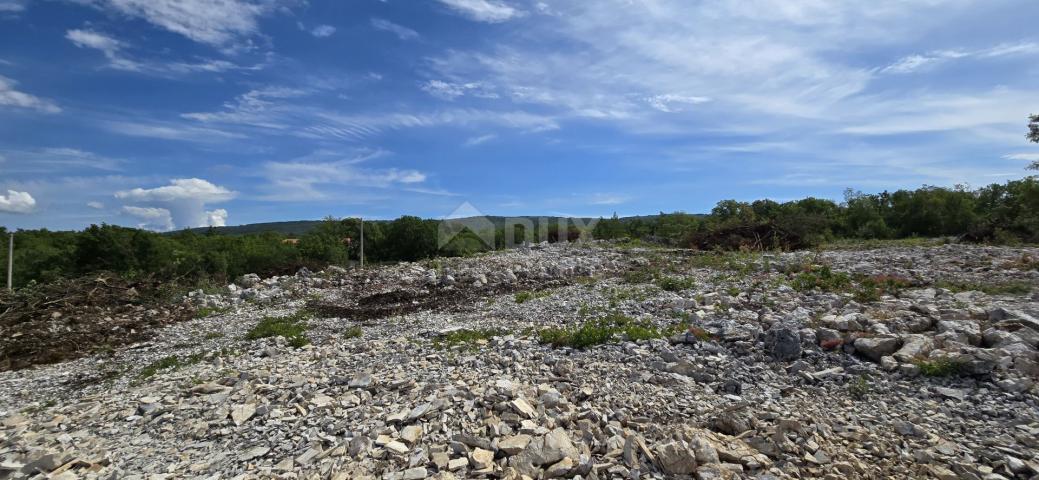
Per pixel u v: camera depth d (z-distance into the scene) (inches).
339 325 436.5
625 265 700.0
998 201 1259.8
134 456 197.9
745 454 171.2
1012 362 224.5
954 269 485.4
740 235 921.5
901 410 202.5
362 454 181.8
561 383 239.8
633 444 176.2
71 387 308.5
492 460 175.3
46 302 500.7
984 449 172.7
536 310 430.0
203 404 243.3
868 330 276.5
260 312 512.7
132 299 553.6
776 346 263.3
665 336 306.7
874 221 1274.6
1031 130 905.5
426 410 208.8
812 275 457.7
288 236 1179.3
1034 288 370.0
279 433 206.7
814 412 203.5
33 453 199.6
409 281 660.7
